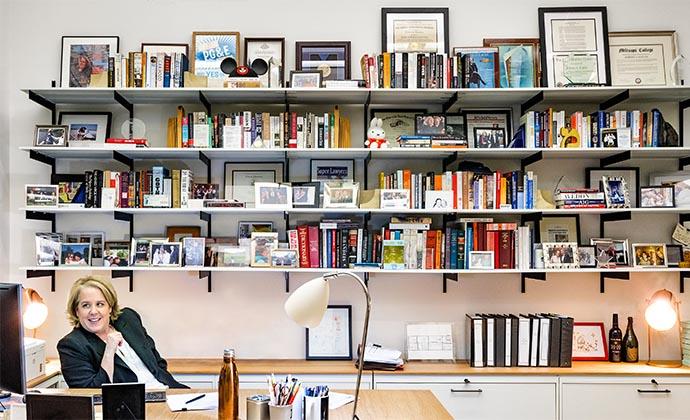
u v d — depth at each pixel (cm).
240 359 359
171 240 360
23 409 216
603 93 342
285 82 363
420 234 342
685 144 362
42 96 347
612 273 359
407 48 360
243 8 364
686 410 324
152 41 364
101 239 359
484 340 337
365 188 362
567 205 339
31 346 304
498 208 341
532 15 364
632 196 362
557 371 327
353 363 344
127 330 290
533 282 364
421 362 348
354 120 364
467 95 343
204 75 357
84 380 256
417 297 362
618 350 349
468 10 364
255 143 339
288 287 359
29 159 363
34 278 360
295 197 343
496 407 325
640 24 364
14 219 362
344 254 342
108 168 364
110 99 353
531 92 337
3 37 360
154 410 220
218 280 363
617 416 325
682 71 361
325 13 365
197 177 364
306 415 201
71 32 364
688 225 361
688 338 340
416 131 351
